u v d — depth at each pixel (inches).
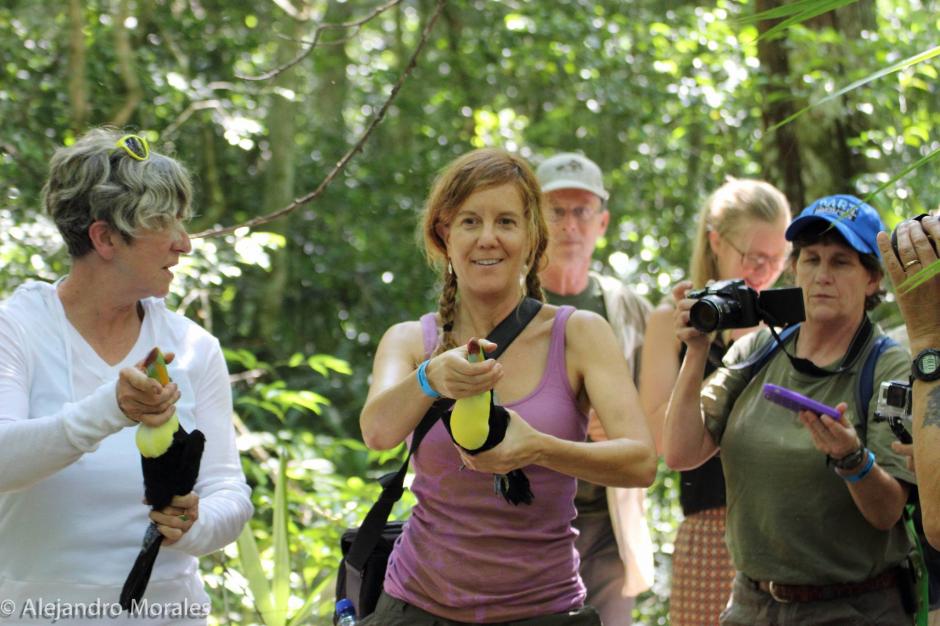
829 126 234.1
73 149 102.7
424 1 465.1
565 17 414.3
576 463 100.2
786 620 117.6
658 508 255.6
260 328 404.8
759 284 158.7
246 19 422.3
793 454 117.2
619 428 104.6
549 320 109.9
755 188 159.3
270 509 239.9
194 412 110.0
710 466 147.6
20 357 102.3
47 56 315.6
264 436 241.3
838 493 115.5
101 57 312.7
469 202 107.8
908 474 112.1
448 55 456.1
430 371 98.1
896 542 116.8
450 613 104.3
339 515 217.0
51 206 103.0
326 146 463.8
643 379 155.9
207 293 250.2
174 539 97.9
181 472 96.0
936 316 90.5
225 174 424.2
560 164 177.0
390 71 462.9
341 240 444.1
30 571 101.5
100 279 103.7
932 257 89.5
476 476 104.2
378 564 115.2
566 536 106.7
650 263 349.4
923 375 90.4
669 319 154.4
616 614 162.9
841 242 120.8
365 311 431.8
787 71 242.8
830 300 120.6
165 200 102.0
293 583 202.4
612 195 403.5
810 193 234.2
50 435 94.8
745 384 127.0
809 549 116.4
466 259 108.0
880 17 291.3
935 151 62.2
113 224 100.8
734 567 133.4
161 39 378.3
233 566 206.8
